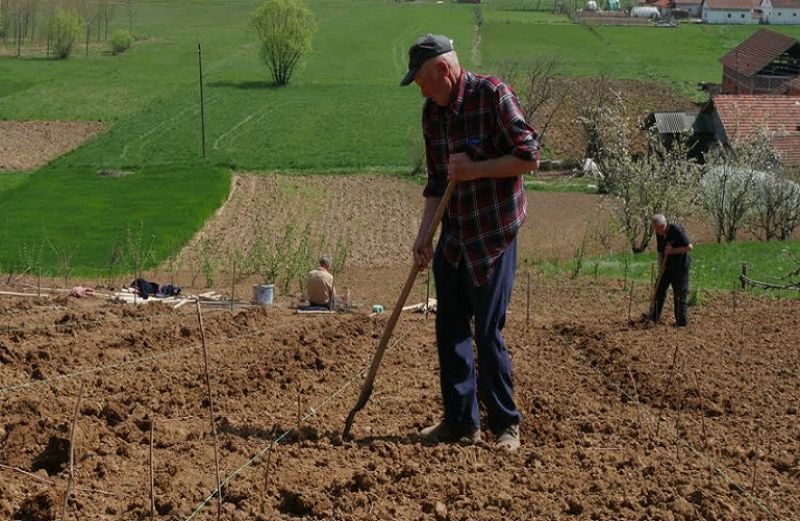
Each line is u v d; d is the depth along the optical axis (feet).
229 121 238.27
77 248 121.70
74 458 21.08
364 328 42.86
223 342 37.88
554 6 497.87
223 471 21.30
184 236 131.44
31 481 19.89
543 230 138.10
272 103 263.08
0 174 184.85
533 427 26.53
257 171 188.55
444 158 24.13
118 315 44.37
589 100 242.99
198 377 31.12
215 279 92.07
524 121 22.91
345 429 24.22
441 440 24.86
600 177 123.95
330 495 20.03
